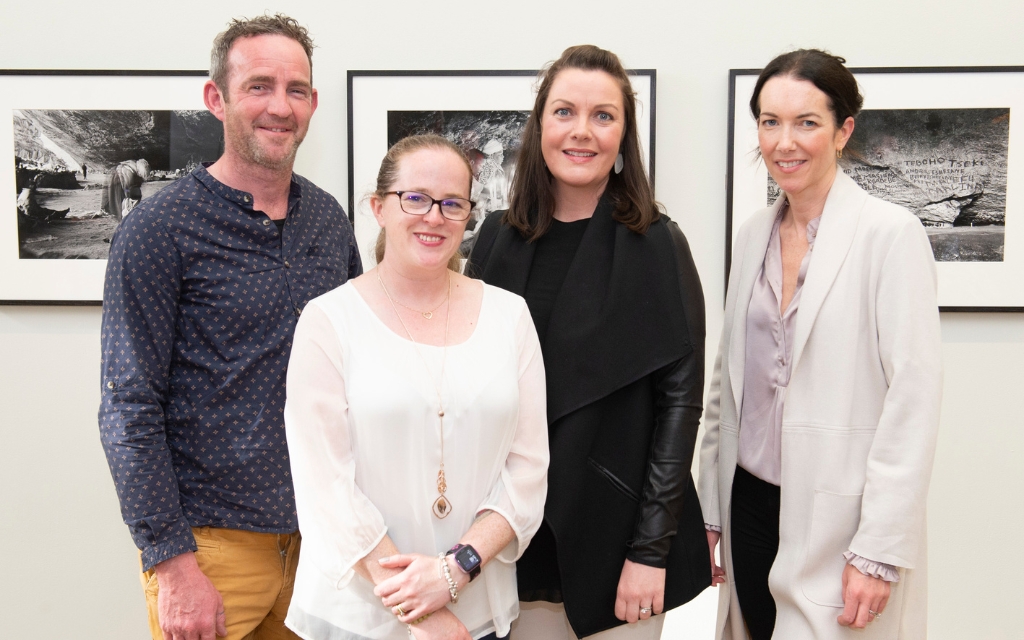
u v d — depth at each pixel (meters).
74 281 2.73
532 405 1.52
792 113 1.71
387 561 1.37
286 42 1.74
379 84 2.68
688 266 1.71
